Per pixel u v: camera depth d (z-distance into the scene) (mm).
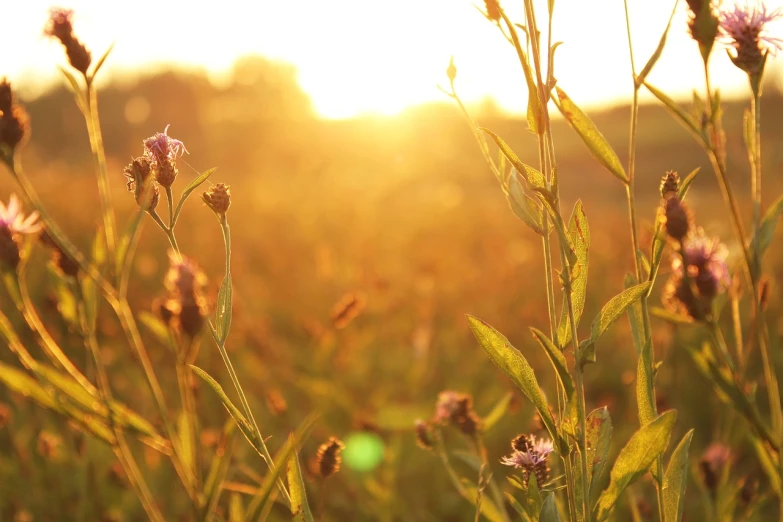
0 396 3461
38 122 16031
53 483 2855
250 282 5480
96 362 1846
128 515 2736
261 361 3830
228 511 2465
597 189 17312
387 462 2729
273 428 3170
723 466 2205
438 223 9023
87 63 1797
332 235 7898
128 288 4664
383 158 20250
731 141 3707
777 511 2559
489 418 2002
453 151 20734
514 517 2232
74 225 6227
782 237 4480
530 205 1260
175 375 3596
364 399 3631
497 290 5371
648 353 1315
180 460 1839
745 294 3775
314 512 2566
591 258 6293
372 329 4426
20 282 1778
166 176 1514
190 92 25469
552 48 1194
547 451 1523
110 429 1810
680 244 1346
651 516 2094
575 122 1345
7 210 1814
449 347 4188
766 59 1466
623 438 2922
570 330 1221
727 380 1540
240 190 11094
